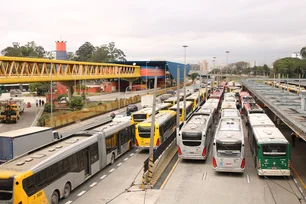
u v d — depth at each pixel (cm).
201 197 2177
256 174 2683
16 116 5606
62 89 10012
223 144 2605
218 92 8169
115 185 2420
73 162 2239
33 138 2847
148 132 3344
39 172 1842
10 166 1822
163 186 2391
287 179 2538
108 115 6681
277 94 4619
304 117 2603
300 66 11781
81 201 2106
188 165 2969
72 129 5034
